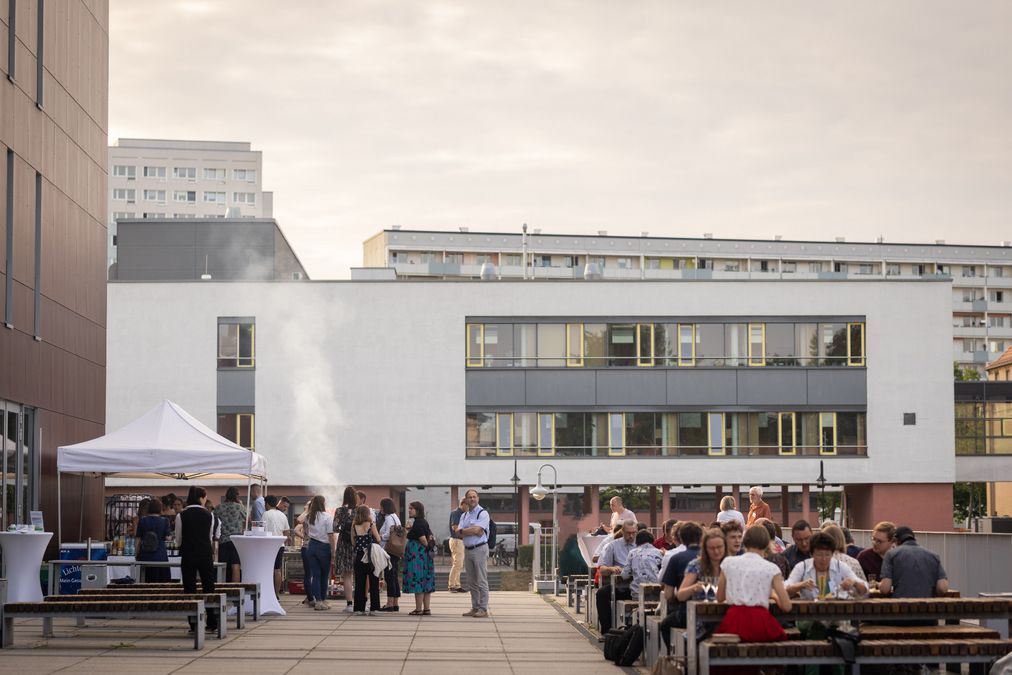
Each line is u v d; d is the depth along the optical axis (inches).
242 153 7249.0
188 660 593.0
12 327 937.5
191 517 711.7
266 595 844.0
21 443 967.6
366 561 879.7
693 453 2271.2
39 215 1009.5
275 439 2249.0
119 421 2241.6
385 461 2252.7
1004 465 2437.3
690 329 2284.7
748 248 5797.2
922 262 6043.3
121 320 2256.4
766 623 469.7
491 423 2268.7
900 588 550.9
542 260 5634.8
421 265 5541.3
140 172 7160.4
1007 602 492.4
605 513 3095.5
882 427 2272.4
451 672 564.7
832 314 2282.2
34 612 634.8
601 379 2274.9
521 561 1919.3
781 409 2276.1
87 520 1165.1
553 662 608.1
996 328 6141.7
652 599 609.6
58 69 1058.1
